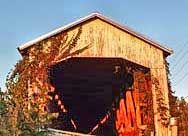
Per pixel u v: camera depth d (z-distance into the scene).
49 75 17.80
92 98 23.95
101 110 24.83
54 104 20.12
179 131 18.67
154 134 18.06
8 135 10.82
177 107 18.73
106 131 24.45
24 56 17.20
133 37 18.61
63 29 17.75
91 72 20.78
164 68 18.66
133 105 19.45
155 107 18.30
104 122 24.50
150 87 18.50
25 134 10.92
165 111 18.22
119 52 18.36
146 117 18.50
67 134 14.22
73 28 18.06
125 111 20.19
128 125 19.66
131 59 18.41
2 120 10.99
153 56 18.69
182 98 19.36
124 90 20.61
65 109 22.45
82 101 24.33
